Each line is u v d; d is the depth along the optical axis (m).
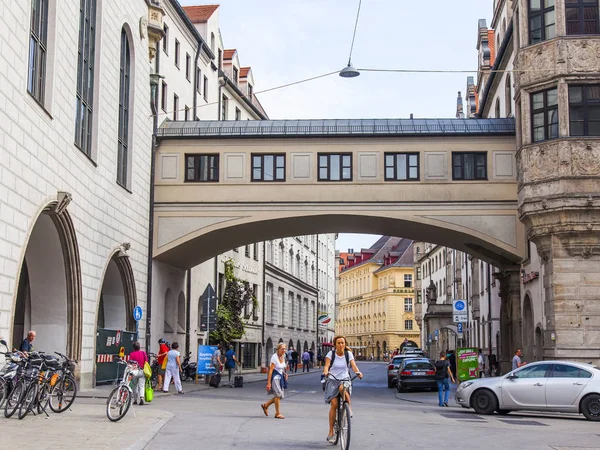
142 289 31.27
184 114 40.16
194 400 23.70
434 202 31.33
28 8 18.83
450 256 73.25
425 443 12.96
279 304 62.47
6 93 17.38
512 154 31.34
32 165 19.28
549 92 27.17
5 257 17.69
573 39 26.62
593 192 26.02
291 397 27.48
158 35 32.56
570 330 25.98
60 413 16.11
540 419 18.81
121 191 28.42
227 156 32.31
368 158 31.75
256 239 36.47
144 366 20.62
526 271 31.05
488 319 45.03
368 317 132.12
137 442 11.76
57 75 21.20
